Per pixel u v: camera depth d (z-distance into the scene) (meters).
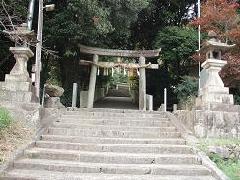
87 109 11.26
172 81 19.92
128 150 7.97
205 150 7.75
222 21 12.20
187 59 18.48
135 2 15.25
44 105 12.82
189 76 17.52
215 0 12.43
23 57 9.48
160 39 18.66
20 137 7.98
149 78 20.61
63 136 8.52
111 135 9.01
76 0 13.34
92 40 15.40
